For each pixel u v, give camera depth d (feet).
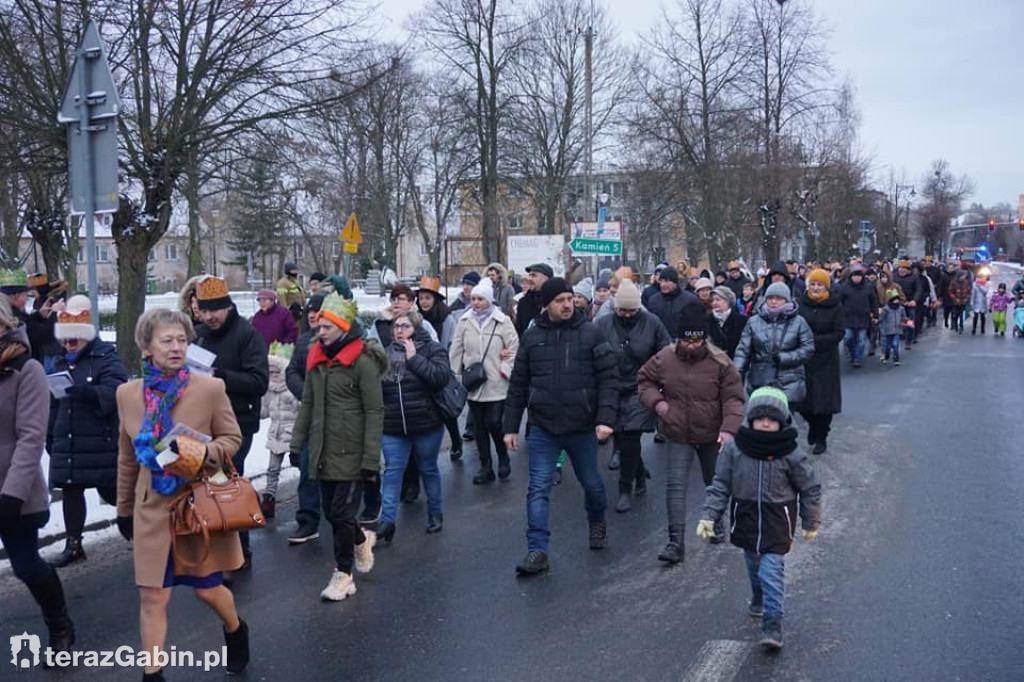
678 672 14.69
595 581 19.49
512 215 130.72
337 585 18.62
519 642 16.17
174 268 257.14
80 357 20.57
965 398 44.98
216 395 14.42
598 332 20.66
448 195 146.82
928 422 38.37
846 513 24.40
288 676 14.92
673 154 120.06
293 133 50.49
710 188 116.98
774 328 29.32
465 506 26.50
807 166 124.47
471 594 18.79
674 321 34.27
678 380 20.99
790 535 15.85
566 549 21.94
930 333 88.28
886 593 18.16
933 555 20.51
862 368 59.82
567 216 125.29
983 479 27.86
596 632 16.57
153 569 13.66
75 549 21.29
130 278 46.85
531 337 20.79
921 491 26.61
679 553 20.74
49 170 45.55
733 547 21.93
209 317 20.43
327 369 18.61
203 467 13.89
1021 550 20.70
